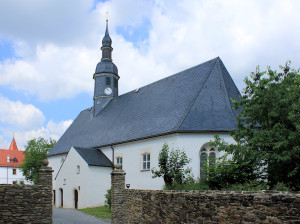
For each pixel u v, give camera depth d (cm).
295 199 558
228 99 2214
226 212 722
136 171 2450
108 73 3756
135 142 2517
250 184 1256
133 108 3039
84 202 2636
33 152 5069
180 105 2325
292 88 1327
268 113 1372
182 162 1809
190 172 1953
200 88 2288
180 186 1611
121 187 1490
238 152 1433
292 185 1270
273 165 1351
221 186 1453
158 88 2931
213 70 2420
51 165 3959
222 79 2372
